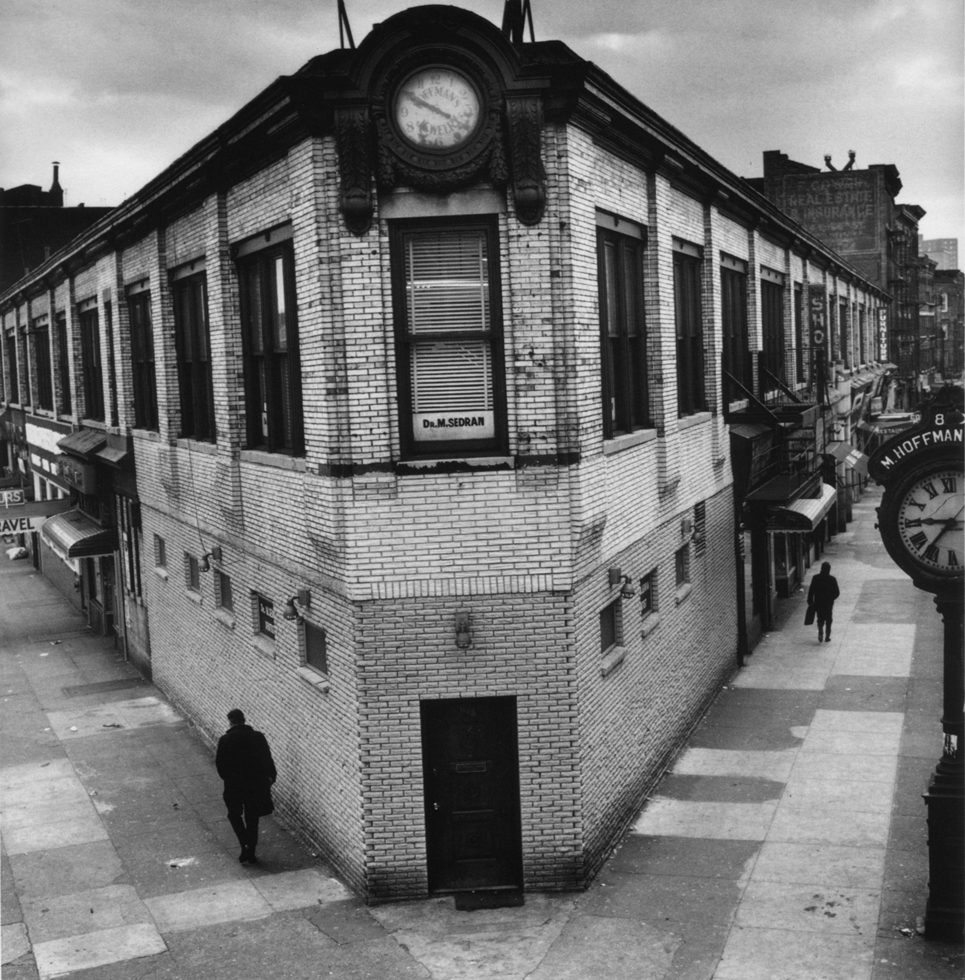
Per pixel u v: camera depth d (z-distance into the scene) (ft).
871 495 169.27
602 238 45.75
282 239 44.68
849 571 106.63
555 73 39.09
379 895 40.86
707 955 35.50
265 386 49.32
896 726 58.29
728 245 69.62
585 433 41.27
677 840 45.03
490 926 38.32
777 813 47.21
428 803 41.27
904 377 251.39
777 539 90.27
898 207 225.35
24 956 37.55
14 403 134.10
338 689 42.70
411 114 39.29
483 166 39.52
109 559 89.56
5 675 79.71
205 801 52.29
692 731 59.06
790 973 34.12
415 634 40.57
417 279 40.52
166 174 54.85
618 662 45.88
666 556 54.65
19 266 183.11
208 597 59.93
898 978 33.60
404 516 40.32
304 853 45.93
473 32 38.70
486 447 40.81
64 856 46.21
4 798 53.57
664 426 52.90
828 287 121.19
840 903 38.70
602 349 45.65
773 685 67.56
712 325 63.98
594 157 43.47
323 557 42.75
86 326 88.48
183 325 61.52
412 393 40.78
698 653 61.16
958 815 35.68
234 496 52.31
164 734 63.41
